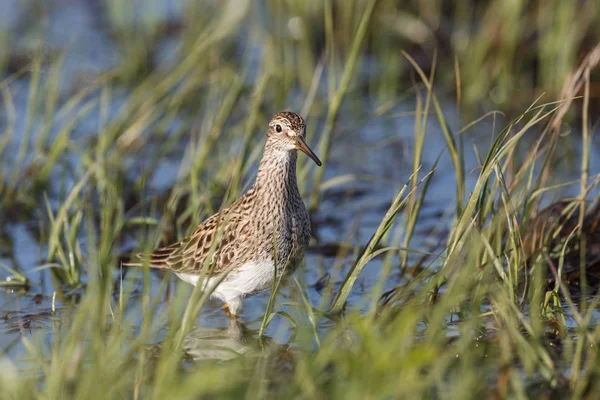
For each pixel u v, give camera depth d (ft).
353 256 47.47
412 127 65.41
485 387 32.07
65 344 34.24
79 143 60.59
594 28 68.80
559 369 33.19
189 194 53.42
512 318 34.17
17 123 64.64
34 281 45.11
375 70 73.92
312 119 64.49
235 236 40.34
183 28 79.82
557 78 65.62
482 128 64.23
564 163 57.77
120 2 77.46
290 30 71.87
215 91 61.21
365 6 74.13
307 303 36.32
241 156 47.98
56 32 81.41
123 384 31.24
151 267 43.55
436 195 55.52
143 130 60.90
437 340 33.65
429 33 73.82
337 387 30.32
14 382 30.53
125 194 55.01
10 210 53.62
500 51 68.39
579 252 44.29
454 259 36.55
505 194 40.81
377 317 37.76
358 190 56.54
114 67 74.18
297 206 41.06
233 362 34.86
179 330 35.42
